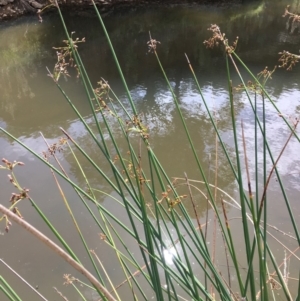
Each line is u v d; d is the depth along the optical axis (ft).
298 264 4.25
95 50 12.66
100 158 6.55
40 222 5.05
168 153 6.70
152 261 2.17
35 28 14.33
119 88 9.65
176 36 14.46
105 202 5.41
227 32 14.98
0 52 12.08
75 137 7.25
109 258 4.49
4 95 9.20
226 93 9.07
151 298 3.96
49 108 8.52
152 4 18.90
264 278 2.11
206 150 6.75
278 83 9.50
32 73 10.48
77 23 15.49
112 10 17.80
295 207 5.15
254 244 2.10
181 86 9.68
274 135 6.96
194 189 5.71
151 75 10.55
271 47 12.90
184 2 19.52
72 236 4.82
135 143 6.99
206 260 2.33
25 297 4.01
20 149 6.78
